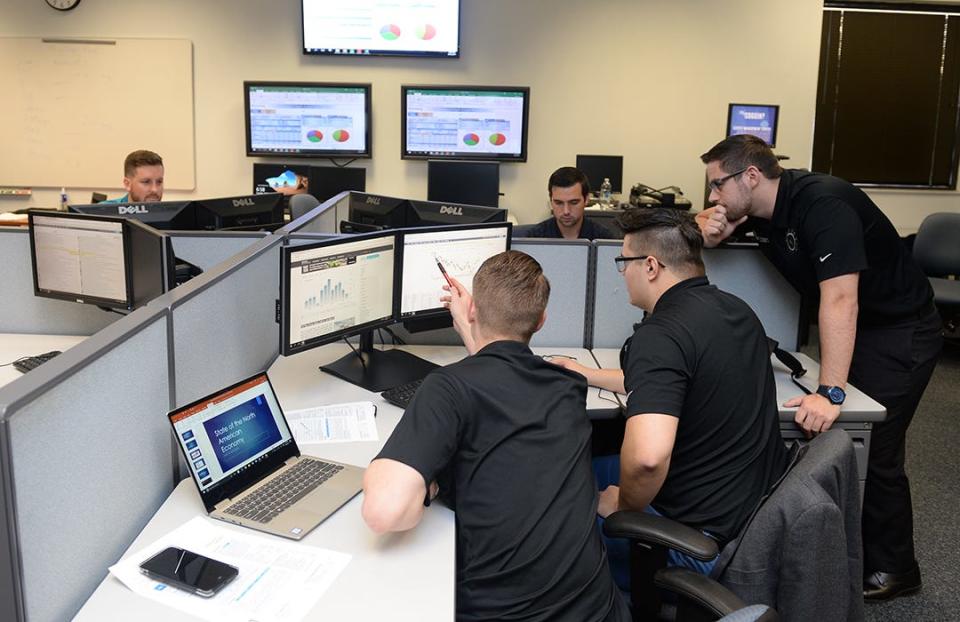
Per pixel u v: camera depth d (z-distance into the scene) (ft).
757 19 16.98
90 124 17.02
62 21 16.71
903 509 7.21
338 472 4.95
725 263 7.95
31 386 3.35
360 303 6.72
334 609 3.65
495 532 4.07
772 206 6.93
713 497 5.08
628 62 17.07
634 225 5.66
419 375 6.77
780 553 4.42
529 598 3.96
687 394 5.05
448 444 4.09
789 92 17.28
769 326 8.10
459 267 7.37
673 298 5.38
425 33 16.58
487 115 16.92
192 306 5.19
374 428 5.70
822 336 6.58
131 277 7.20
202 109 17.08
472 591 4.05
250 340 6.55
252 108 16.79
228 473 4.65
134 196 11.62
